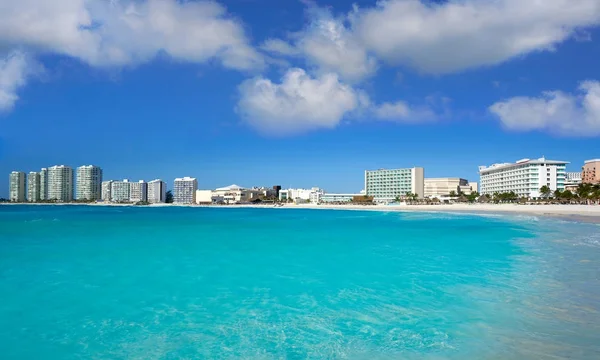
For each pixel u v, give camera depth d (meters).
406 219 83.25
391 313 13.07
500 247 29.61
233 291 16.23
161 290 16.42
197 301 14.70
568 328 11.48
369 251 28.47
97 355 9.98
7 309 13.72
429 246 31.25
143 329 11.77
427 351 10.00
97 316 12.97
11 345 10.60
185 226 59.03
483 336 10.91
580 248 28.16
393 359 9.57
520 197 161.88
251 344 10.59
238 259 24.75
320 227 57.03
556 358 9.48
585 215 83.38
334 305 14.09
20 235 41.75
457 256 25.44
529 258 23.92
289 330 11.60
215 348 10.32
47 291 16.22
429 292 15.73
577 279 17.75
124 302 14.61
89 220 75.75
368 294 15.58
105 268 21.50
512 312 12.98
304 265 22.39
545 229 46.66
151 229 51.94
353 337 11.01
